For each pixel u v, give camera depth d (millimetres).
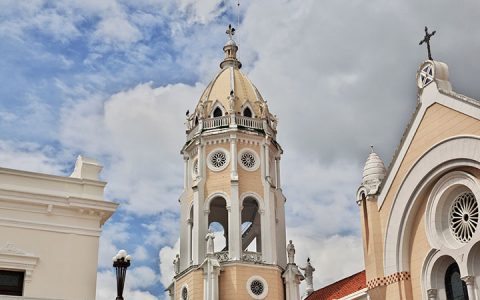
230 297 52250
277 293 53656
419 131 35312
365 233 37188
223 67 63719
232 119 58344
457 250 32281
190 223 57156
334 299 46906
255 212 59750
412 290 34531
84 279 32219
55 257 32094
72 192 33656
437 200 33875
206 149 57938
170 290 57625
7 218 31766
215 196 56125
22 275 31547
